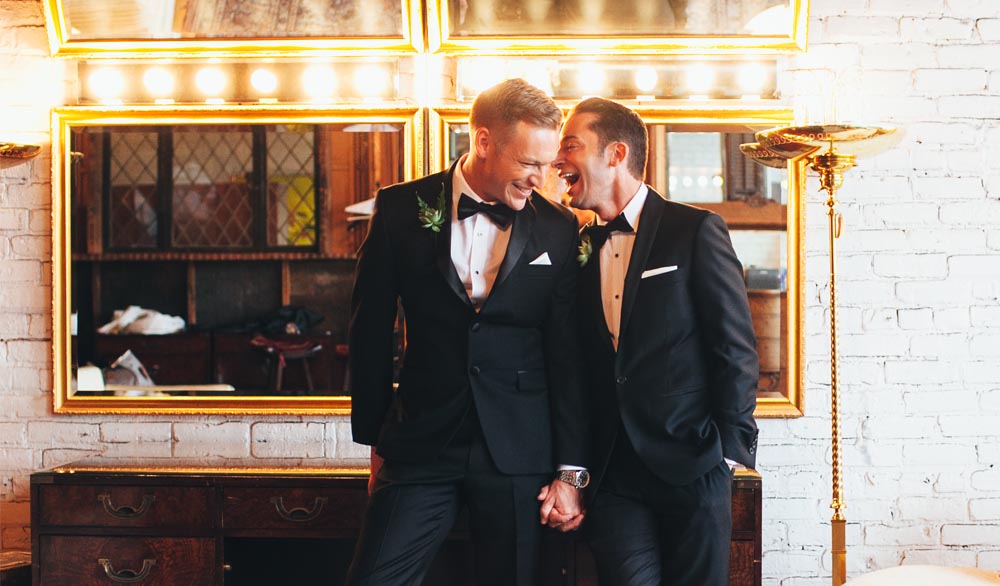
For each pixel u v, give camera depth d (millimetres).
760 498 2541
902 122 2957
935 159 2955
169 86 3012
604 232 2355
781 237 2943
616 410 2258
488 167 2205
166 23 2982
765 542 2984
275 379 3314
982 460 2965
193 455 3049
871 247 2959
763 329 2955
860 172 2957
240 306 3404
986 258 2951
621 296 2316
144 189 3387
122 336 3256
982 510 2965
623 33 2932
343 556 3039
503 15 2936
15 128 3047
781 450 2979
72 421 3066
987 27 2945
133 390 3189
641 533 2244
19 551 3004
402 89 3006
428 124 2975
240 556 2955
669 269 2234
